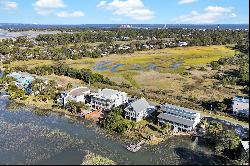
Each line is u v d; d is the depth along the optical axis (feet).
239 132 404.57
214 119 456.04
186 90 622.95
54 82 625.00
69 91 551.59
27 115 494.18
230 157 355.15
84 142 393.70
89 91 555.69
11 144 384.06
